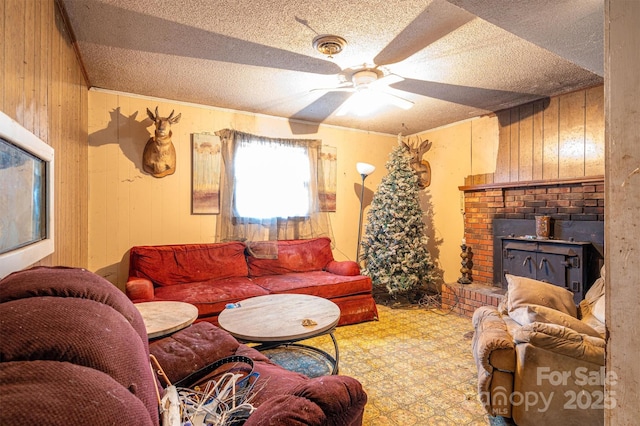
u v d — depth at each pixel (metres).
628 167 0.63
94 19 1.96
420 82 2.91
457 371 2.32
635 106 0.62
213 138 3.62
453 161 4.23
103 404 0.50
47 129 1.61
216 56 2.45
